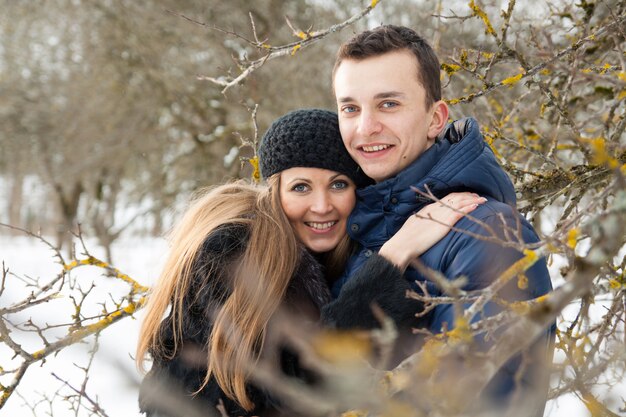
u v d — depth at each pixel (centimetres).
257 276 183
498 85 221
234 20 829
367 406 92
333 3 795
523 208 246
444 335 121
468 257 163
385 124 185
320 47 776
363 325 166
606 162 103
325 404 102
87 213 1250
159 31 912
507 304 121
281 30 816
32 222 1350
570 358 133
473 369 103
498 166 188
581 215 125
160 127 1025
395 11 719
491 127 296
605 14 274
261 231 192
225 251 188
